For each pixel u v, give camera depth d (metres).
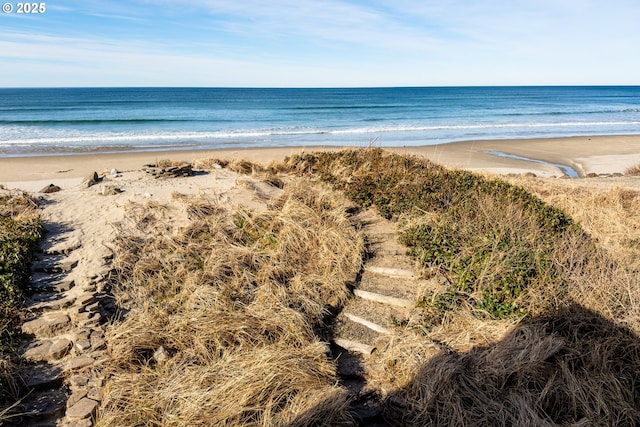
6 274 5.48
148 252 6.47
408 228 7.64
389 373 4.88
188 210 7.39
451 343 5.05
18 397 4.17
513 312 5.34
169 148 22.69
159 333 4.95
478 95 107.00
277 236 6.97
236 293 5.70
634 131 35.41
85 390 4.26
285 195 8.24
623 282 5.49
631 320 4.99
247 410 4.05
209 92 117.62
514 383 4.60
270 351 4.69
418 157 11.85
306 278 6.18
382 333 5.55
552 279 5.59
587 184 13.25
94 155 19.61
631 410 4.34
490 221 7.23
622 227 8.40
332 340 5.46
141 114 44.59
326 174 10.21
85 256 6.32
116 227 6.91
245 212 7.50
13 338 4.79
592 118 46.81
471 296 5.71
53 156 19.03
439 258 6.53
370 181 9.69
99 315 5.23
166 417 3.97
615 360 4.80
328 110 53.38
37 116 40.69
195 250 6.50
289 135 29.70
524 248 6.24
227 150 21.78
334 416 4.18
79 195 8.31
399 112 51.44
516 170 18.36
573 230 7.39
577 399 4.39
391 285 6.37
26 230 6.59
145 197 8.05
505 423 4.21
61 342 4.83
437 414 4.31
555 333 4.98
